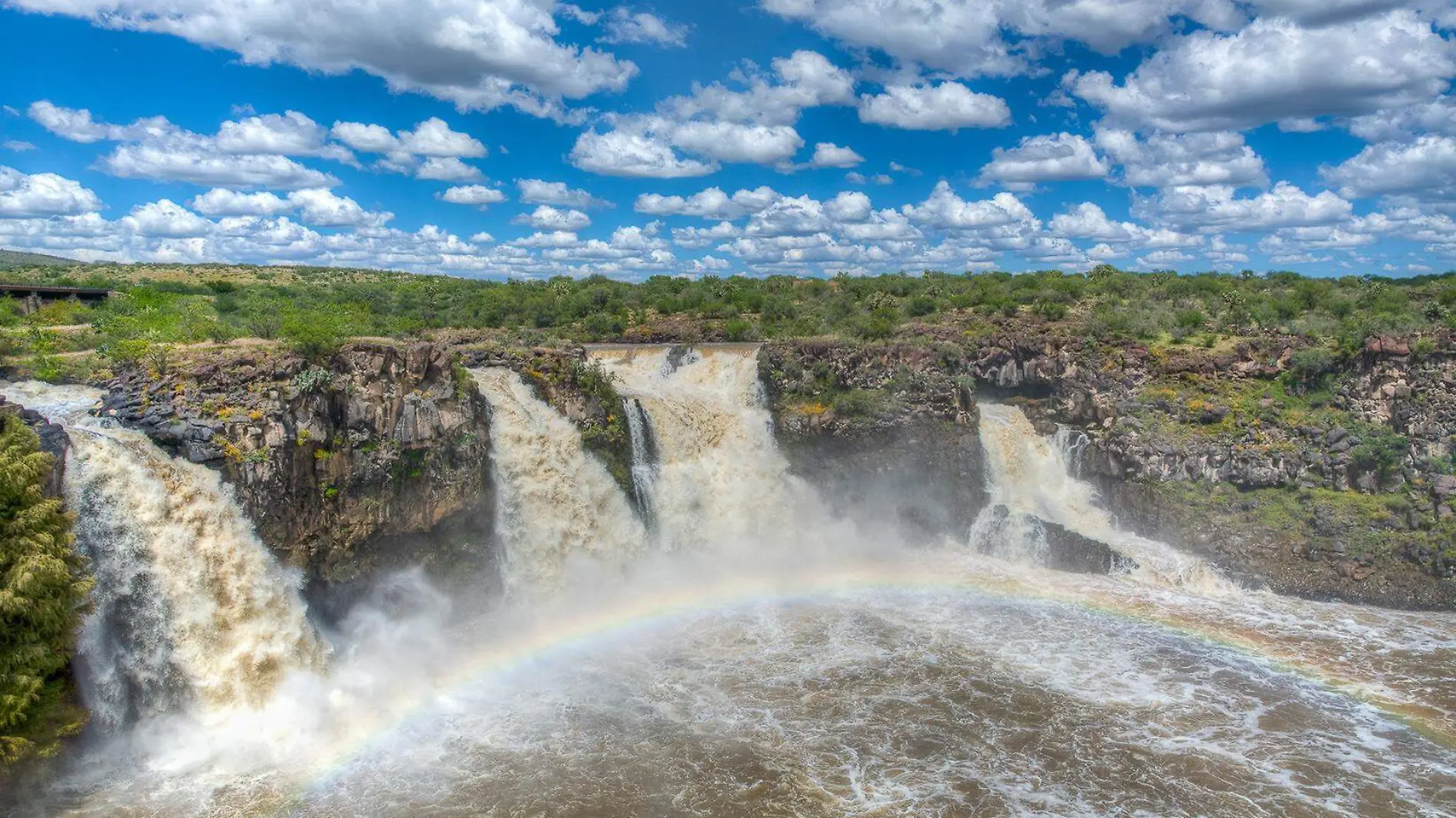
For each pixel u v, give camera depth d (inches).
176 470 1464.1
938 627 1920.5
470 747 1416.1
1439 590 2063.2
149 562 1395.2
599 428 2217.0
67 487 1332.4
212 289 4485.7
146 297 2832.2
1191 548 2326.5
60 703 1279.5
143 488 1409.9
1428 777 1328.7
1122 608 2041.1
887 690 1612.9
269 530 1562.5
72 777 1283.2
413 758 1379.2
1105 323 3034.0
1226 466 2400.3
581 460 2145.7
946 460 2564.0
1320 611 2030.0
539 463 2064.5
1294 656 1766.7
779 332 3661.4
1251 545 2258.9
